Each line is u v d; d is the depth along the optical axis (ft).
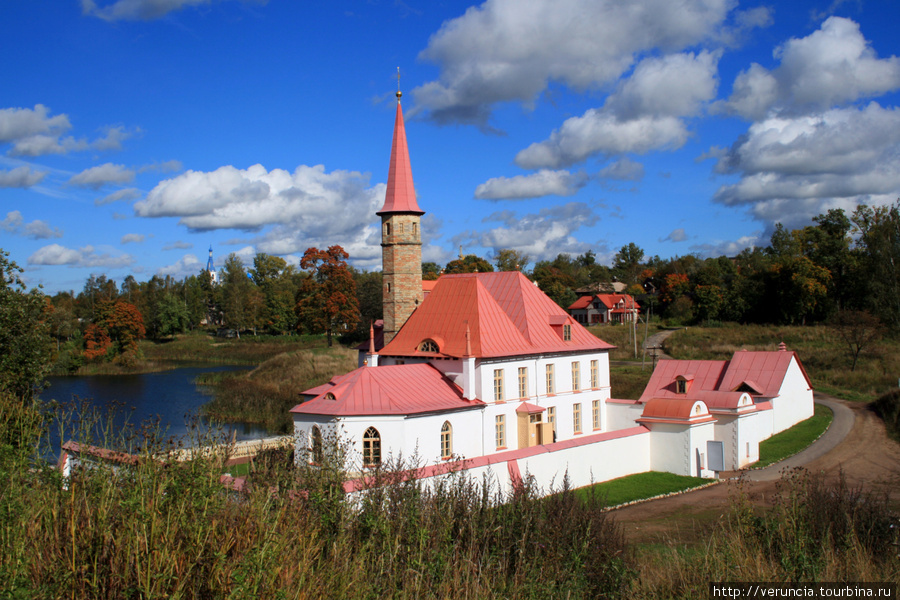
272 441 141.38
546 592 43.09
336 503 46.26
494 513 51.03
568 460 115.24
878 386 205.16
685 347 291.99
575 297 490.90
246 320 461.78
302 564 35.45
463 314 147.74
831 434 154.20
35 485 40.42
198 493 36.86
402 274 164.35
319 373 273.33
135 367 335.06
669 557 53.78
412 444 119.65
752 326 336.70
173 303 457.68
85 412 46.70
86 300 506.07
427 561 43.37
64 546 32.48
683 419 127.24
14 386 97.91
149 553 31.04
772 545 51.06
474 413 133.80
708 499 107.76
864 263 308.81
